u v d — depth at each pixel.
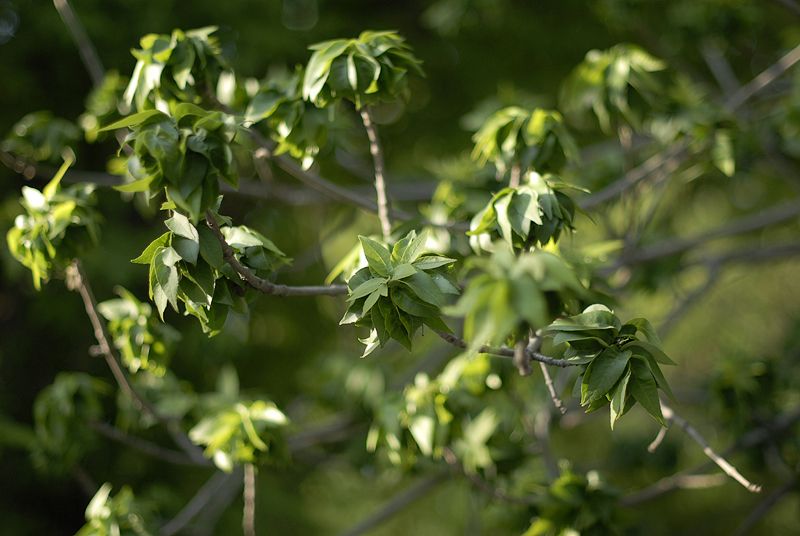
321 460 6.00
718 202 9.94
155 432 7.47
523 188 2.54
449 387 3.69
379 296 2.23
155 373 3.57
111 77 4.30
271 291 2.35
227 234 2.52
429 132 8.95
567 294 1.93
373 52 2.93
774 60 7.32
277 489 8.35
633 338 2.27
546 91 8.84
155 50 3.05
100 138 4.32
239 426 3.45
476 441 3.84
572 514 3.39
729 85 6.16
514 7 7.75
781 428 4.68
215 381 8.32
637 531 4.73
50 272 3.30
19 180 7.26
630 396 2.32
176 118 2.24
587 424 10.06
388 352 7.00
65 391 4.09
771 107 6.48
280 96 3.19
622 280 5.63
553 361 2.26
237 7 7.50
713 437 7.42
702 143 4.53
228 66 3.24
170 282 2.19
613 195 4.98
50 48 7.23
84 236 3.25
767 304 12.92
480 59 8.62
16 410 8.07
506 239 2.47
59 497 8.07
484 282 1.60
